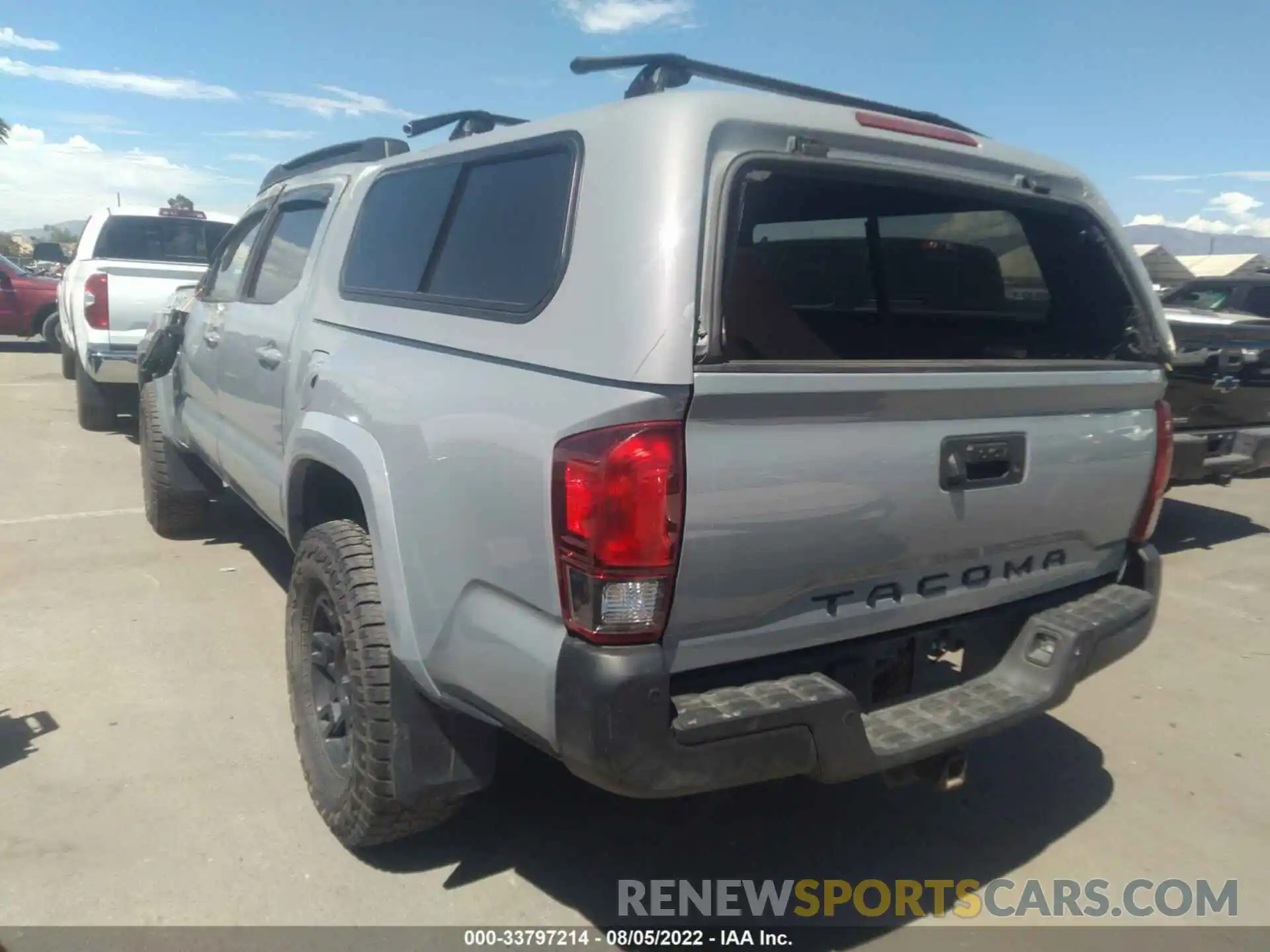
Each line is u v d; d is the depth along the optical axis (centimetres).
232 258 508
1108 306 327
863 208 340
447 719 279
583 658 217
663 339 213
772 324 312
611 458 212
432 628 263
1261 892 311
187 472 586
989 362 263
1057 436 285
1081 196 317
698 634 229
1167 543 687
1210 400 643
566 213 246
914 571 264
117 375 869
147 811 326
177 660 439
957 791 363
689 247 217
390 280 327
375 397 293
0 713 388
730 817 341
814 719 235
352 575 293
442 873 304
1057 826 344
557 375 232
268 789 342
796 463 229
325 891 293
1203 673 471
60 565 557
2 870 294
